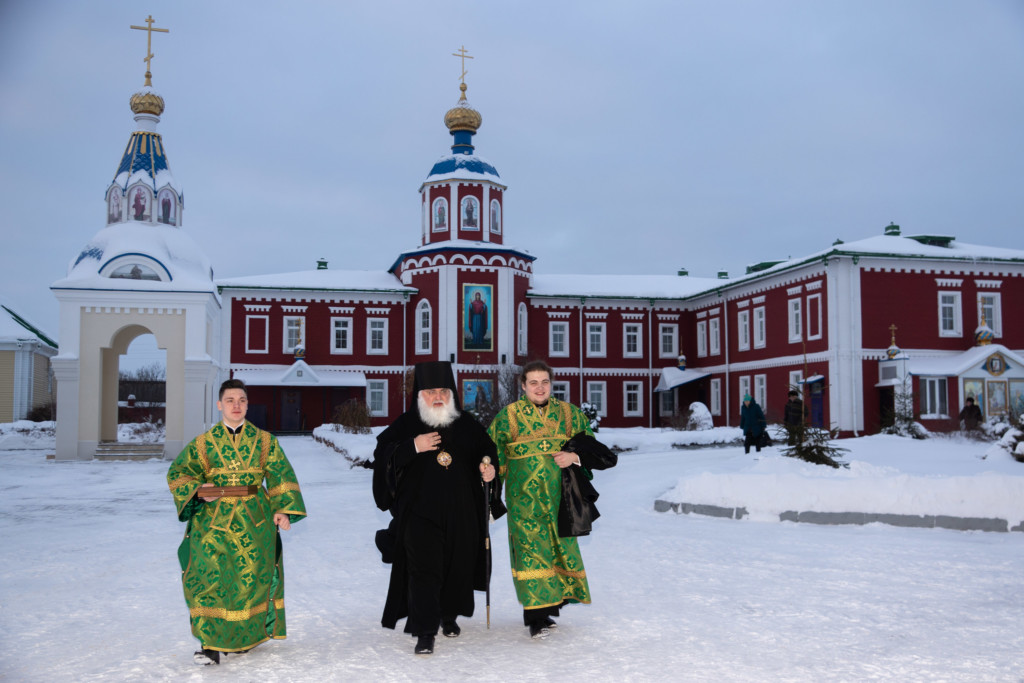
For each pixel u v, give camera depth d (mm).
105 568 9453
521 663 5609
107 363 33375
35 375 50188
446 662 5668
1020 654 5711
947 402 35125
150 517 14133
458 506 6289
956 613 6887
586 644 6078
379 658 5797
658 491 16031
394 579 6250
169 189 33219
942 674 5277
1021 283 39031
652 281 55906
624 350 52281
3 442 38562
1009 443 19938
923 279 37969
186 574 5836
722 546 10289
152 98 33875
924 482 11820
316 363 49062
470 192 48344
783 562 9219
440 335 47344
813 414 38875
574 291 51844
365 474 22125
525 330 49781
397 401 49469
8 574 9102
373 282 50688
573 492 6539
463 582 6270
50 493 18234
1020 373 36031
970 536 10938
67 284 29156
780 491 12594
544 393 6785
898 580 8203
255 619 5836
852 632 6309
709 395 49875
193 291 29766
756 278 43406
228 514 5906
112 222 32719
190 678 5379
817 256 37656
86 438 29406
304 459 28031
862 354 36938
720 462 21203
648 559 9523
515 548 6496
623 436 30188
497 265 47844
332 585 8406
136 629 6715
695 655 5734
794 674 5285
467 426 6516
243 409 6203
